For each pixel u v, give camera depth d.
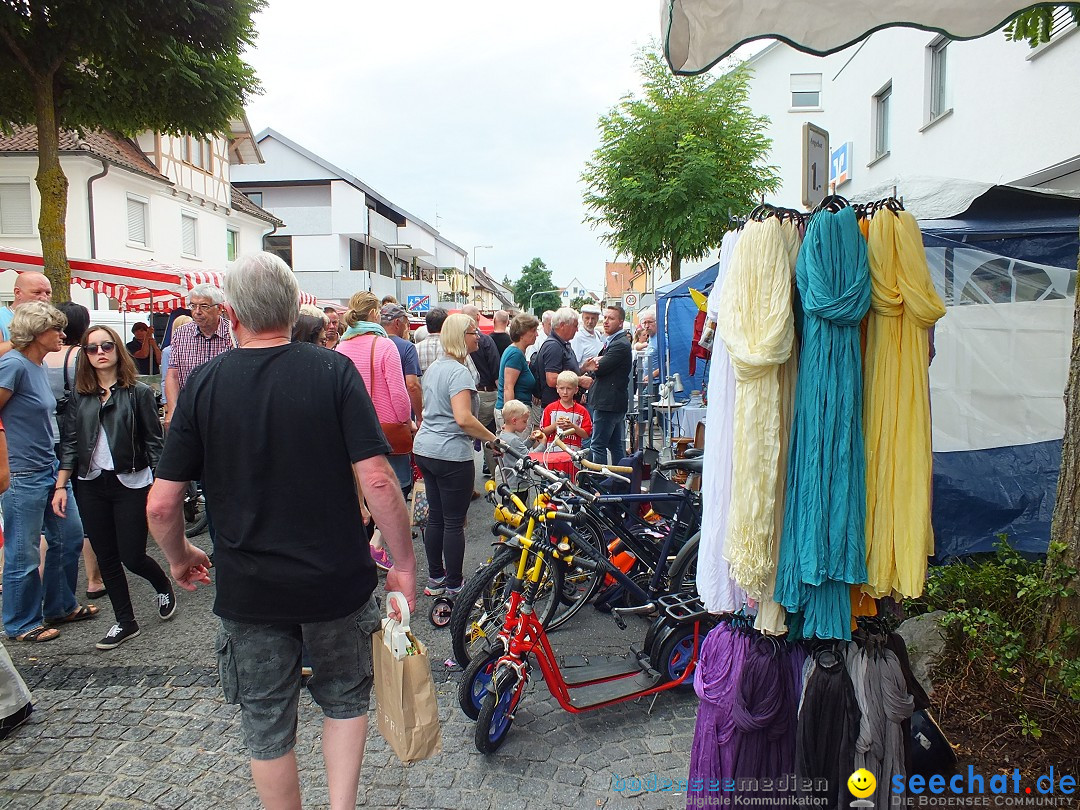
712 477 2.08
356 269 40.22
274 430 2.01
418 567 5.40
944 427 4.45
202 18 8.63
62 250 8.23
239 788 2.73
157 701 3.38
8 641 4.04
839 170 13.11
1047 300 4.38
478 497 7.65
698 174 12.95
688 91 13.93
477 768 2.84
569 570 3.87
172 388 5.21
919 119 10.07
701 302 6.09
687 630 3.40
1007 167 7.89
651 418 8.62
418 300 24.36
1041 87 7.27
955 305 4.45
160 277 10.48
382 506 2.10
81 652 3.91
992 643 2.73
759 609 2.04
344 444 2.10
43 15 7.71
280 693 2.10
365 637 2.22
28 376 3.89
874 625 2.13
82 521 3.99
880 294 1.92
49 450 4.08
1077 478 2.70
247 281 2.07
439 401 4.25
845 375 1.91
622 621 3.71
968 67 8.71
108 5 7.65
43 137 8.07
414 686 2.11
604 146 14.03
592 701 3.16
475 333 5.85
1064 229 4.36
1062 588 2.68
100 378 3.83
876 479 1.96
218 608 2.06
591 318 9.02
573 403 5.83
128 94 8.80
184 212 22.89
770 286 1.92
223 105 9.36
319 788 2.72
